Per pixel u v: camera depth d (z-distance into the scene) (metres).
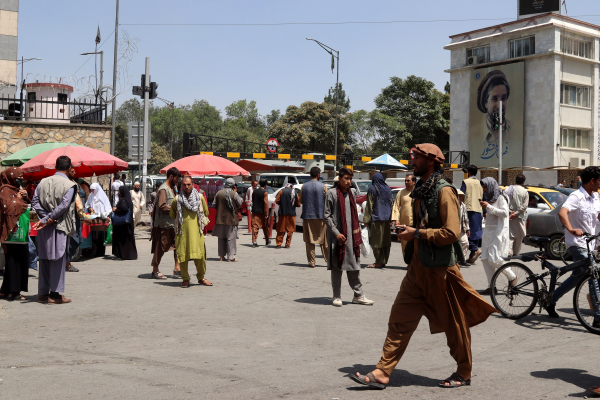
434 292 4.22
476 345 5.69
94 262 11.73
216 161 19.28
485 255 8.12
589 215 6.65
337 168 40.00
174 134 107.25
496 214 7.98
